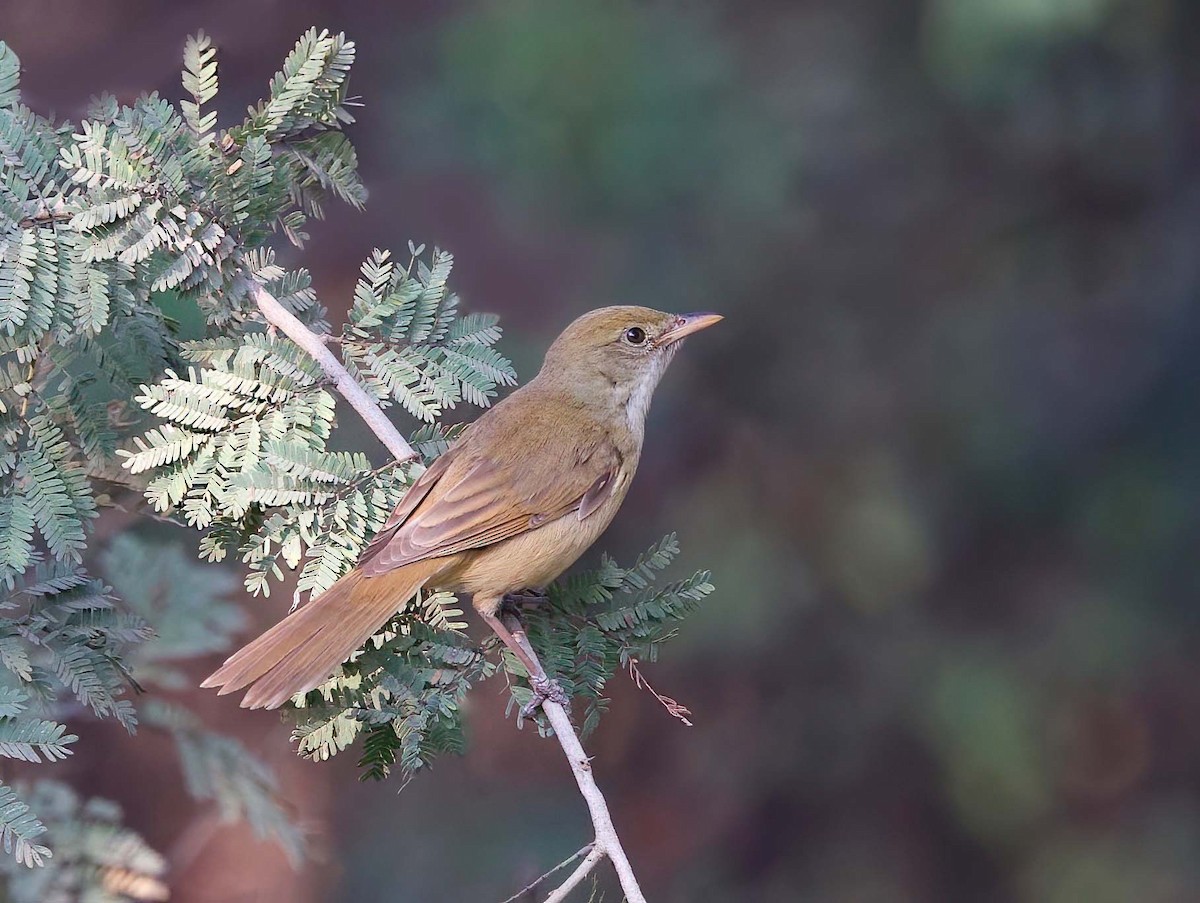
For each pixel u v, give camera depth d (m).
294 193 6.98
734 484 14.59
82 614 6.07
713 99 13.95
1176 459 14.76
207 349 6.54
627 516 14.32
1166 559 14.71
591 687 6.66
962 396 14.96
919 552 14.62
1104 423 14.97
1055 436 14.95
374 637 6.48
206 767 8.92
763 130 14.24
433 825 12.84
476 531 6.80
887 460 14.77
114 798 11.48
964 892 14.67
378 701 6.32
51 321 6.30
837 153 14.85
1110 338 15.19
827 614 14.73
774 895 14.70
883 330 14.95
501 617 6.97
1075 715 14.71
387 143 13.37
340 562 6.45
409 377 6.78
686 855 14.77
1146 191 15.20
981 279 15.19
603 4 13.74
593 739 14.73
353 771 12.70
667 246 13.97
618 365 8.09
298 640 6.24
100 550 8.55
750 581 14.33
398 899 12.43
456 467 6.96
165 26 12.29
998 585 14.91
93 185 6.36
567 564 7.36
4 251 6.27
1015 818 14.60
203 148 6.58
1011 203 15.11
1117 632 14.58
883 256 14.96
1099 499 14.85
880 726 14.75
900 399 14.91
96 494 7.12
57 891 7.90
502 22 13.52
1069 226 15.25
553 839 12.74
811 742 14.84
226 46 12.36
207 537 6.48
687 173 13.86
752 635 14.40
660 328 8.23
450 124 13.39
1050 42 13.97
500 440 7.27
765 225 14.30
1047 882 14.49
